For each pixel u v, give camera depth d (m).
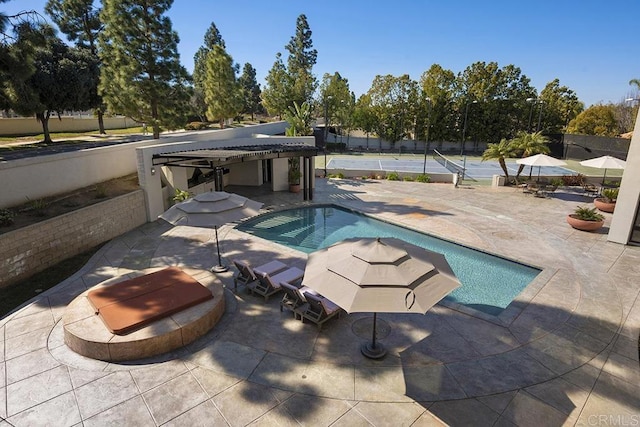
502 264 13.44
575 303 10.05
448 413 6.26
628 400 6.63
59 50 33.84
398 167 39.69
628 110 68.62
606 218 18.58
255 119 89.19
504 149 25.53
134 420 6.06
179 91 26.48
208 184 23.61
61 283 11.08
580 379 7.16
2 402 6.42
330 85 62.81
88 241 13.95
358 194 24.27
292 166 24.45
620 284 11.23
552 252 13.89
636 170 13.90
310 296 8.55
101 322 8.09
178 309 8.48
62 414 6.18
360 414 6.22
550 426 6.03
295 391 6.73
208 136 28.28
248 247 14.21
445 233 16.20
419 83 58.50
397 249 6.89
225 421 6.05
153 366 7.38
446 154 53.69
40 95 30.73
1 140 34.88
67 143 32.91
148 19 24.16
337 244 7.80
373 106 58.72
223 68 45.38
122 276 10.41
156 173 17.81
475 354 7.85
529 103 55.31
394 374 7.20
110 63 25.11
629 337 8.56
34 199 14.34
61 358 7.57
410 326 8.87
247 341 8.24
